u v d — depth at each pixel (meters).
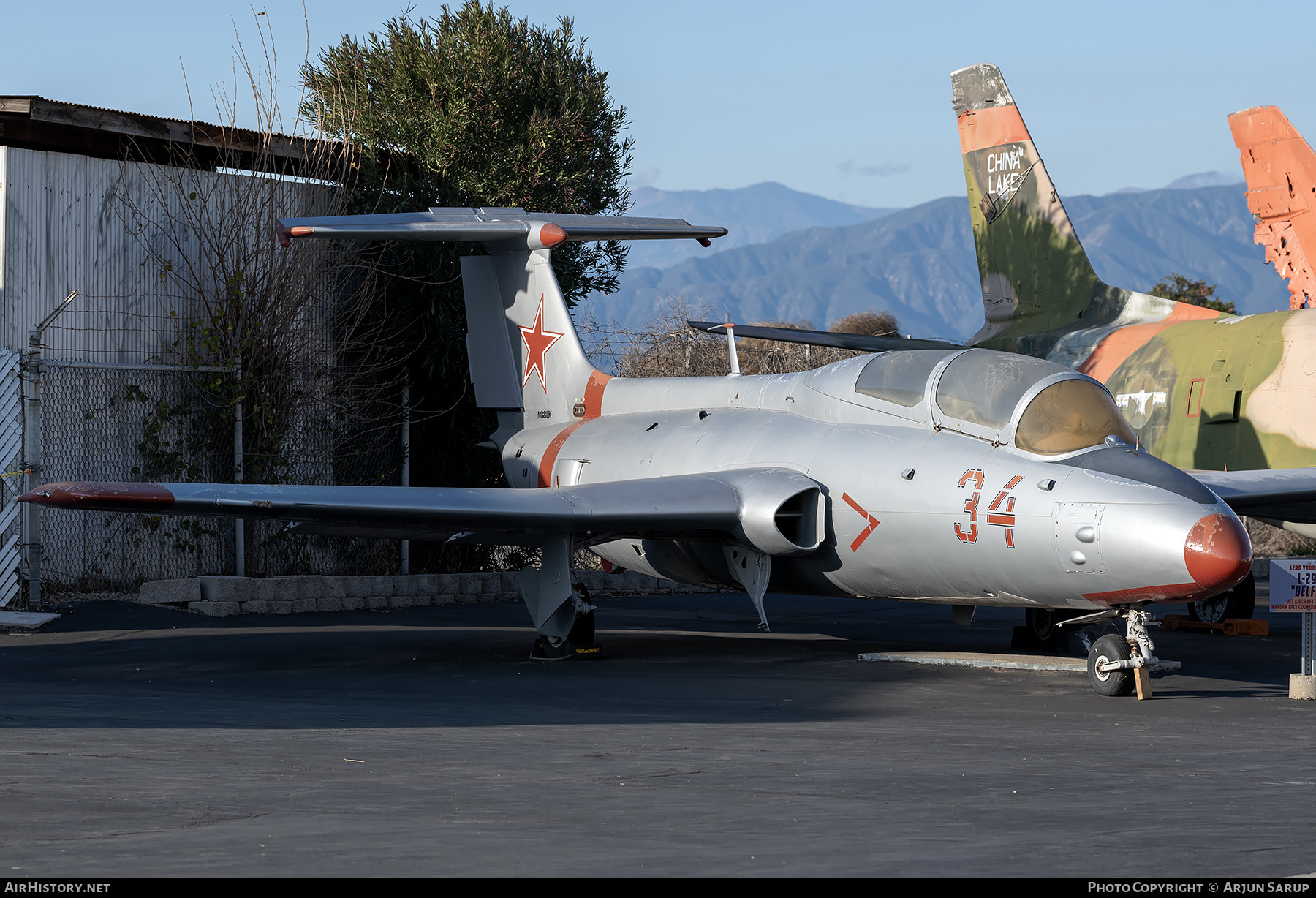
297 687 11.98
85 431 19.55
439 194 23.62
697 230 18.94
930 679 12.66
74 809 6.03
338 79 24.34
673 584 24.92
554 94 24.80
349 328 22.66
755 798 6.51
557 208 24.50
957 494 12.58
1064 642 15.55
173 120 20.53
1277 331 18.08
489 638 16.66
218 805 6.15
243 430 21.12
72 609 17.88
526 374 19.31
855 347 21.73
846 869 4.95
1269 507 16.94
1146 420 19.62
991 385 12.92
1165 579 11.03
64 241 19.41
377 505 13.02
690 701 11.06
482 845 5.34
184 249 21.00
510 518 13.25
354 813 5.99
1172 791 6.79
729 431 15.45
